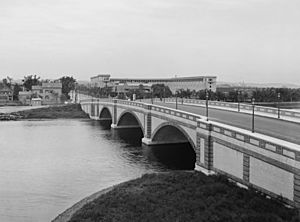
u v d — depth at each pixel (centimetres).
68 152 8044
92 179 5784
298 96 16925
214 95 14912
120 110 11894
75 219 3700
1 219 4200
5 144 9156
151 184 4616
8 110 18275
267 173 3697
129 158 7306
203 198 3922
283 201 3447
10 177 5944
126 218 3531
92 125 13550
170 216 3491
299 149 3231
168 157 7338
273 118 6225
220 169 4728
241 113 7312
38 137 10375
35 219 4191
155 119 8219
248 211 3438
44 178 5869
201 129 5181
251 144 3966
